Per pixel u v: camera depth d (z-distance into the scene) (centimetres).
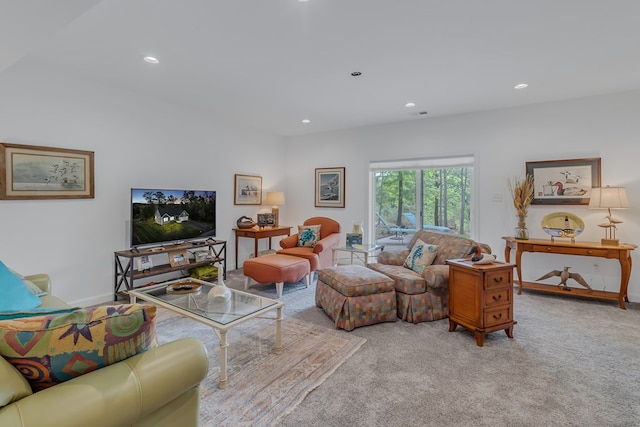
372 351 248
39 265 311
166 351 120
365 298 294
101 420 97
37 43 191
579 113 392
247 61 292
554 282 411
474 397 190
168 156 423
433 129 486
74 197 332
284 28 235
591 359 236
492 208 444
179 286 281
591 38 249
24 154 298
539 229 416
